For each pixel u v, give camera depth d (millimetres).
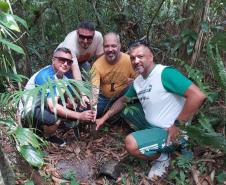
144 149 3023
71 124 3627
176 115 3113
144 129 3254
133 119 3484
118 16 4844
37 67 4645
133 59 3062
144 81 3160
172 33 4266
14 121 2422
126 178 3076
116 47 3543
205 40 3533
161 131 3076
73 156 3350
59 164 3229
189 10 3650
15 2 3553
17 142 2391
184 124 2912
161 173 3094
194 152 3229
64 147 3461
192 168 3033
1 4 2133
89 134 3666
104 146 3518
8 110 2410
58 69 3188
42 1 4750
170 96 3066
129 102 3514
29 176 2572
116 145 3506
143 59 3029
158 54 4215
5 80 2562
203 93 3014
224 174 2951
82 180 3082
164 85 3041
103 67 3666
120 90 3729
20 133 2309
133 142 3021
